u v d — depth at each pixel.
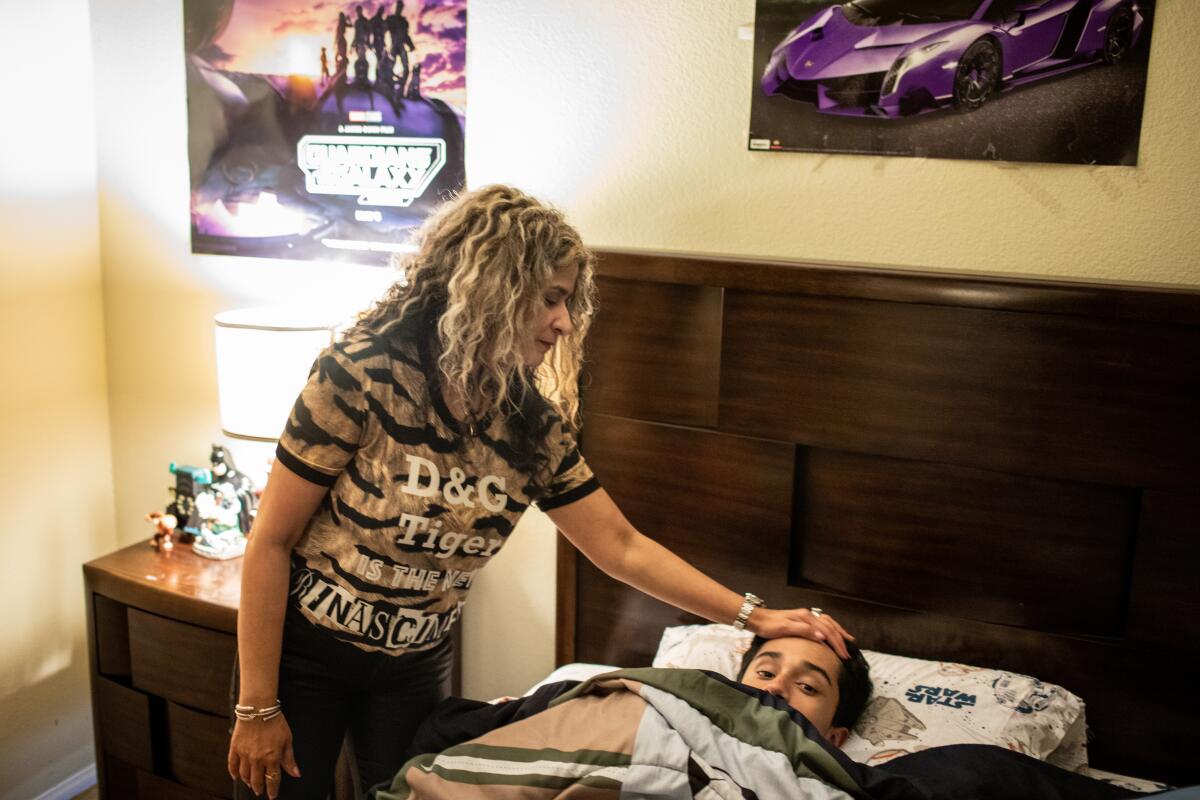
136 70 2.51
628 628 2.14
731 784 1.41
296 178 2.41
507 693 2.42
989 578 1.85
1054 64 1.75
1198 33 1.67
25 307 2.46
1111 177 1.76
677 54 2.03
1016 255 1.85
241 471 2.60
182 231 2.55
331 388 1.37
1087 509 1.77
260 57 2.38
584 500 1.59
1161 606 1.73
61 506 2.62
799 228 1.99
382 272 2.37
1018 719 1.69
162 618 2.16
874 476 1.90
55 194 2.50
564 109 2.14
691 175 2.06
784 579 1.99
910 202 1.90
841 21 1.87
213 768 2.16
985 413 1.79
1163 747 1.76
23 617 2.53
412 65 2.25
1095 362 1.70
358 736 1.64
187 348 2.60
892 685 1.78
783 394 1.92
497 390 1.42
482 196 1.39
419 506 1.43
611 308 2.04
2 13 2.31
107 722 2.29
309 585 1.48
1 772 2.52
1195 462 1.67
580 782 1.42
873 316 1.83
